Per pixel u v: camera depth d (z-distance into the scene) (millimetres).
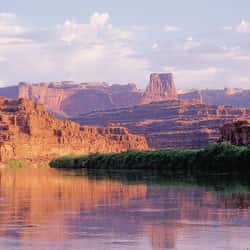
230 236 75062
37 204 113250
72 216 94188
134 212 98750
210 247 68812
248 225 83375
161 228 81312
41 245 70062
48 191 147625
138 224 85125
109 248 68375
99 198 124438
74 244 70625
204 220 88375
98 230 80000
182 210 100688
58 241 72375
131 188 152750
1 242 71812
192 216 93000
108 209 103312
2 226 83875
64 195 133500
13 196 132375
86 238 74312
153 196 127188
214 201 114688
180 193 133750
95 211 100562
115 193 137000
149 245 70000
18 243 71250
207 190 140625
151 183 172625
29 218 92000
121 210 101688
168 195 129125
